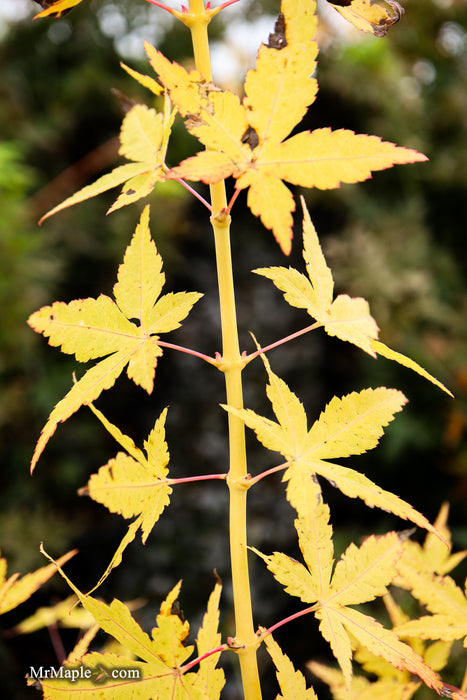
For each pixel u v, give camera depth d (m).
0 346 1.07
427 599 0.39
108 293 1.30
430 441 1.30
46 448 1.18
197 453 1.40
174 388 1.45
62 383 1.15
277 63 0.32
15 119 1.26
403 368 1.35
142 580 1.26
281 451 0.34
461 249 1.54
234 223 1.53
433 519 1.33
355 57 1.41
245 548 0.35
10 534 1.03
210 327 1.46
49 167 1.31
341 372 1.45
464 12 1.56
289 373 1.45
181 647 0.35
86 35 1.35
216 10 0.33
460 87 1.55
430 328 1.37
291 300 0.35
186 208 1.48
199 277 1.49
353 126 1.44
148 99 1.35
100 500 0.34
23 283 1.09
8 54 1.33
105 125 1.34
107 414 1.41
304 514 0.34
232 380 0.35
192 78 0.32
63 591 1.03
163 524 1.34
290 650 1.14
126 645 0.35
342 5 0.34
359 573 0.36
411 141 1.43
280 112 0.32
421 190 1.48
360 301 0.37
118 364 0.34
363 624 0.35
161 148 0.35
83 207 1.27
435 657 0.40
